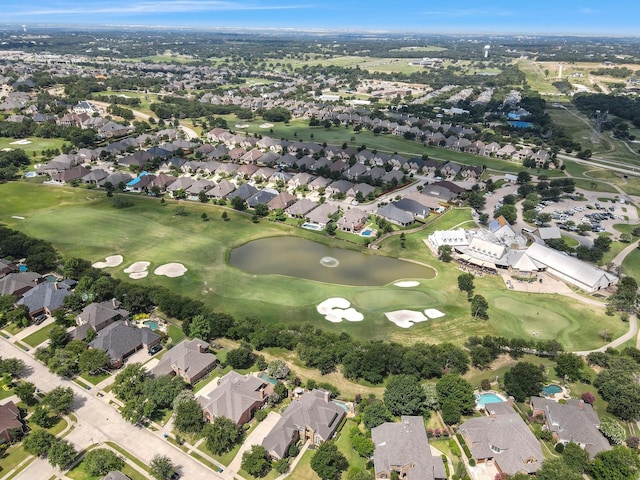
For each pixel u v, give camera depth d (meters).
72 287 127.44
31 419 83.44
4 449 79.00
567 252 158.75
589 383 98.06
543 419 87.44
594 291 135.38
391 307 124.44
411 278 141.62
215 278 137.25
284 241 166.38
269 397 90.06
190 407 83.25
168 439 82.06
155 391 87.88
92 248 153.12
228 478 74.62
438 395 89.50
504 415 83.88
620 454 73.69
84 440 81.12
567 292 135.62
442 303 127.06
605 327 118.50
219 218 182.25
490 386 95.81
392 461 74.88
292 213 184.25
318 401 85.50
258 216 184.25
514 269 143.25
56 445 75.75
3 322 113.75
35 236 159.62
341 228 173.75
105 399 90.81
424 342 110.31
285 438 78.75
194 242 160.62
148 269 140.75
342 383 96.56
